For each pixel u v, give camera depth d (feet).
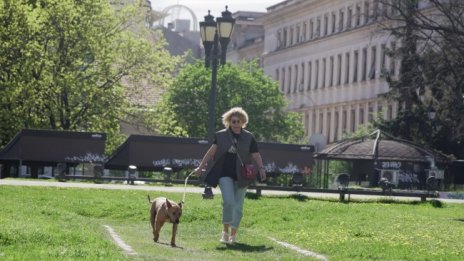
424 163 213.46
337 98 399.03
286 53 451.53
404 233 97.09
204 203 130.31
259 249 79.97
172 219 81.61
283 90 453.58
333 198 162.40
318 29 420.36
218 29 159.22
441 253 79.20
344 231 97.40
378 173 217.97
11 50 250.78
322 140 227.40
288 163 202.49
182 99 345.51
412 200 166.91
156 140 202.39
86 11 265.34
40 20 254.88
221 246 81.30
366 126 318.24
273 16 463.01
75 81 255.50
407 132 263.70
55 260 58.85
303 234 95.04
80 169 229.45
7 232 72.74
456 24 208.95
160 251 73.20
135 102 278.46
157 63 276.21
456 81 218.79
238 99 352.69
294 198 157.79
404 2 208.13
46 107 257.96
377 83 363.15
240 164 83.66
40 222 90.84
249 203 134.31
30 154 199.72
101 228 96.99
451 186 239.50
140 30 279.49
